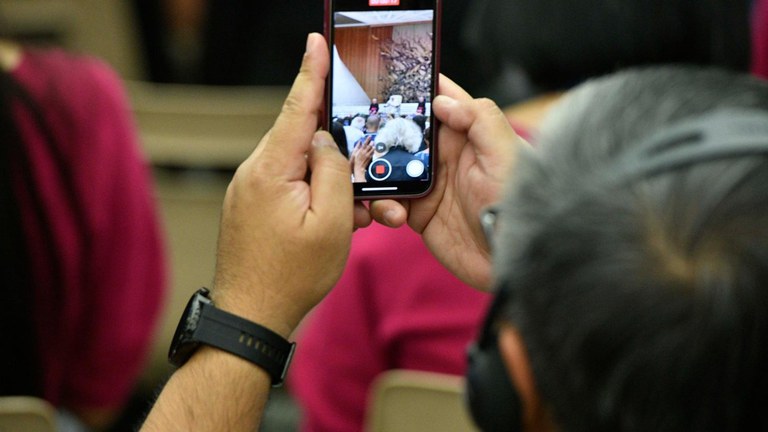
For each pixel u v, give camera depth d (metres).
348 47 2.08
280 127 1.91
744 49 3.16
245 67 7.14
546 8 3.09
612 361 1.16
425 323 3.16
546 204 1.23
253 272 1.87
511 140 2.06
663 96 1.24
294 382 3.57
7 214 3.61
